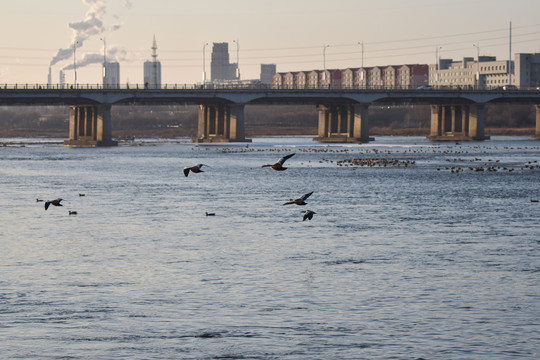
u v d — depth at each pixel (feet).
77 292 159.33
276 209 282.36
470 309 146.20
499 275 171.83
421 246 205.67
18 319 141.90
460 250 199.82
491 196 326.65
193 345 128.88
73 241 214.90
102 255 195.62
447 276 171.22
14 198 317.63
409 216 263.29
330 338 131.34
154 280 169.17
